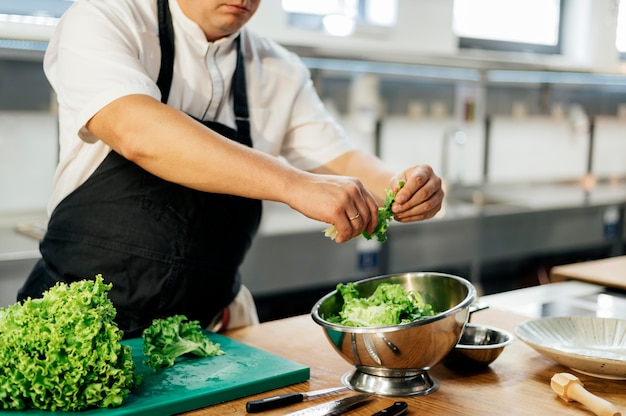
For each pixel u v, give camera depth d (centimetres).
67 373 111
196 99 168
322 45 328
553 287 217
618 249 417
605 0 455
